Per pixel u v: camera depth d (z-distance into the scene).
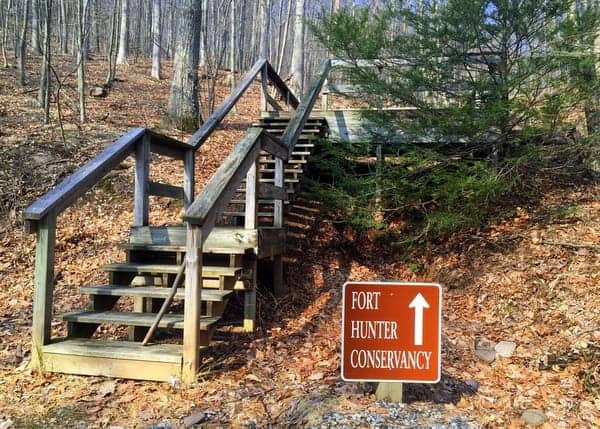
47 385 3.39
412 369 2.90
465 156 6.50
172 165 8.38
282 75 28.53
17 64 17.70
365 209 6.61
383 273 6.51
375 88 6.09
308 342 4.41
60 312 4.82
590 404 3.28
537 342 4.39
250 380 3.54
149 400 3.20
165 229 4.66
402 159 6.44
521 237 6.21
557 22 5.58
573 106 5.54
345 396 3.20
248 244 4.57
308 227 7.27
